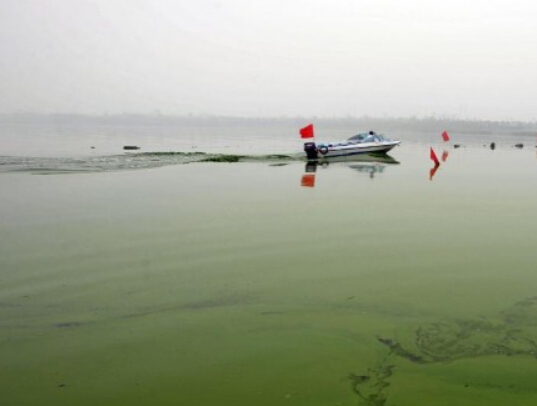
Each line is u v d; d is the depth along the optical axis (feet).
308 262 31.37
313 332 21.47
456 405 16.06
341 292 26.09
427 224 42.29
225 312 23.61
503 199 55.47
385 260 31.78
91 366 18.61
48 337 20.94
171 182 67.62
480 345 20.17
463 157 123.95
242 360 19.08
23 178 70.28
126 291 26.16
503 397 16.48
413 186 66.13
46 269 29.50
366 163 101.76
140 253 33.01
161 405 16.10
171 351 19.77
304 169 87.61
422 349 19.92
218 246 34.96
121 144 165.37
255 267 30.30
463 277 28.32
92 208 48.19
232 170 84.23
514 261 31.37
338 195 57.57
